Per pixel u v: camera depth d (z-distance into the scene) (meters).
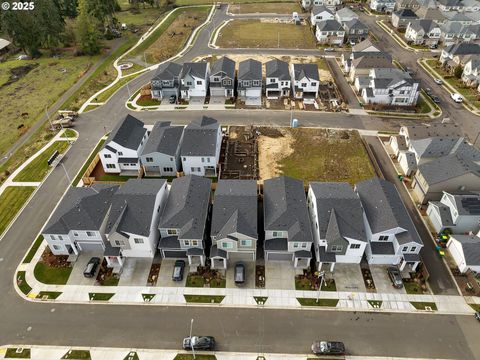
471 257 49.59
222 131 81.25
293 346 42.66
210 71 99.31
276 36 137.50
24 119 88.38
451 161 60.97
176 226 50.97
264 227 50.75
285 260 52.50
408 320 45.25
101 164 73.06
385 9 164.00
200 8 174.00
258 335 43.81
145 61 118.44
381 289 48.72
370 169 70.06
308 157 73.50
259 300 47.66
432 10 143.38
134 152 68.38
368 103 91.81
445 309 46.41
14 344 43.38
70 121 85.38
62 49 129.75
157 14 167.12
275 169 70.38
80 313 46.53
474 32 125.62
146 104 93.31
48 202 63.84
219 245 50.19
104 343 43.22
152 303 47.47
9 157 75.81
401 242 48.91
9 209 62.62
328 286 49.16
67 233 50.94
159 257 53.38
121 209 52.50
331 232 49.25
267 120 85.62
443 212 55.94
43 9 118.50
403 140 73.56
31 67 116.69
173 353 42.12
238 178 67.75
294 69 96.31
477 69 98.25
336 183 57.50
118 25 147.38
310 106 91.19
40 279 50.69
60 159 74.00
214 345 42.69
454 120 85.75
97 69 113.94
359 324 44.91
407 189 65.38
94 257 53.12
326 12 141.00
